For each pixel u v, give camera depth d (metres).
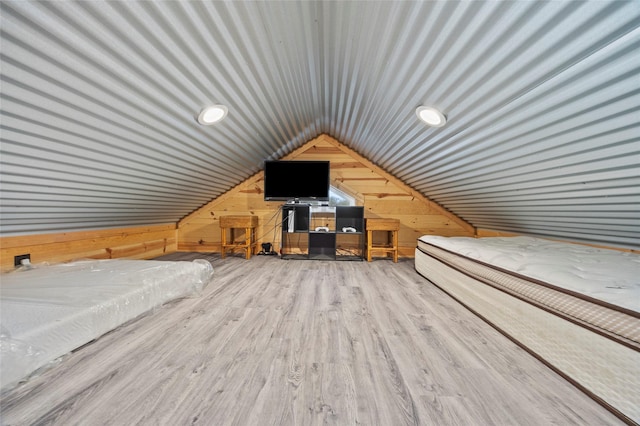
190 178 2.69
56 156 1.39
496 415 0.84
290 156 3.75
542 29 0.89
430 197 3.62
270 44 1.47
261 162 3.50
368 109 2.30
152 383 0.97
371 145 3.11
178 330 1.39
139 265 2.05
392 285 2.27
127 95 1.30
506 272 1.38
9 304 1.25
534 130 1.38
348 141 3.57
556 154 1.45
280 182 3.31
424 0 1.00
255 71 1.65
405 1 1.05
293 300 1.87
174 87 1.41
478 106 1.44
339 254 3.69
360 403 0.88
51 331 1.07
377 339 1.32
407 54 1.36
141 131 1.61
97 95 1.21
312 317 1.57
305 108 2.68
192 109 1.67
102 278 1.69
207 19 1.12
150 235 3.28
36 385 0.95
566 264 1.30
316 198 3.29
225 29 1.21
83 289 1.49
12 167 1.29
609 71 0.92
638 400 0.78
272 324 1.47
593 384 0.90
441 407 0.87
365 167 3.70
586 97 1.05
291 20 1.37
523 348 1.23
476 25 0.99
